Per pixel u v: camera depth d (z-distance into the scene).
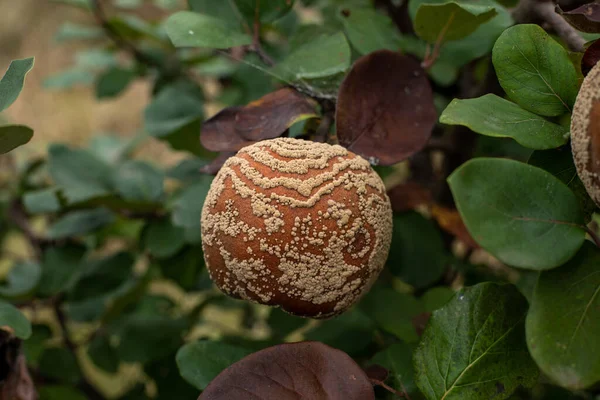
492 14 0.43
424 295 0.49
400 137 0.42
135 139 0.78
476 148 0.59
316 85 0.44
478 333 0.38
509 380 0.38
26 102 1.52
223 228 0.39
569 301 0.34
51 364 0.58
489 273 0.54
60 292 0.57
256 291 0.39
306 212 0.38
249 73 0.60
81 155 0.58
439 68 0.56
